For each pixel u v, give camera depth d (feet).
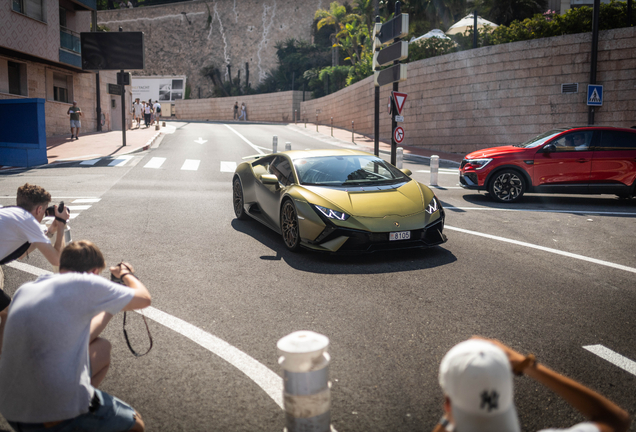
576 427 4.35
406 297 15.84
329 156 24.03
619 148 33.06
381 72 45.65
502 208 32.45
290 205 21.09
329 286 16.83
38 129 50.57
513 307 15.02
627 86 58.49
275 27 214.28
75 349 6.83
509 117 68.85
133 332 12.98
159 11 232.94
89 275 7.25
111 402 7.17
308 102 161.48
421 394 10.15
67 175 44.04
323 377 7.25
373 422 9.16
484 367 3.76
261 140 87.81
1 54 71.26
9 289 15.98
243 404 9.72
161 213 28.89
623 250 21.77
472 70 72.64
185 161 55.88
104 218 27.04
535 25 69.21
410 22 102.94
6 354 6.73
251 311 14.53
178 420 9.16
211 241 22.93
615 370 11.21
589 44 60.80
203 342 12.44
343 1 194.80
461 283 17.22
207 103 205.67
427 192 21.88
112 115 106.52
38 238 10.79
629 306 15.15
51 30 75.51
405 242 19.71
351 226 19.19
